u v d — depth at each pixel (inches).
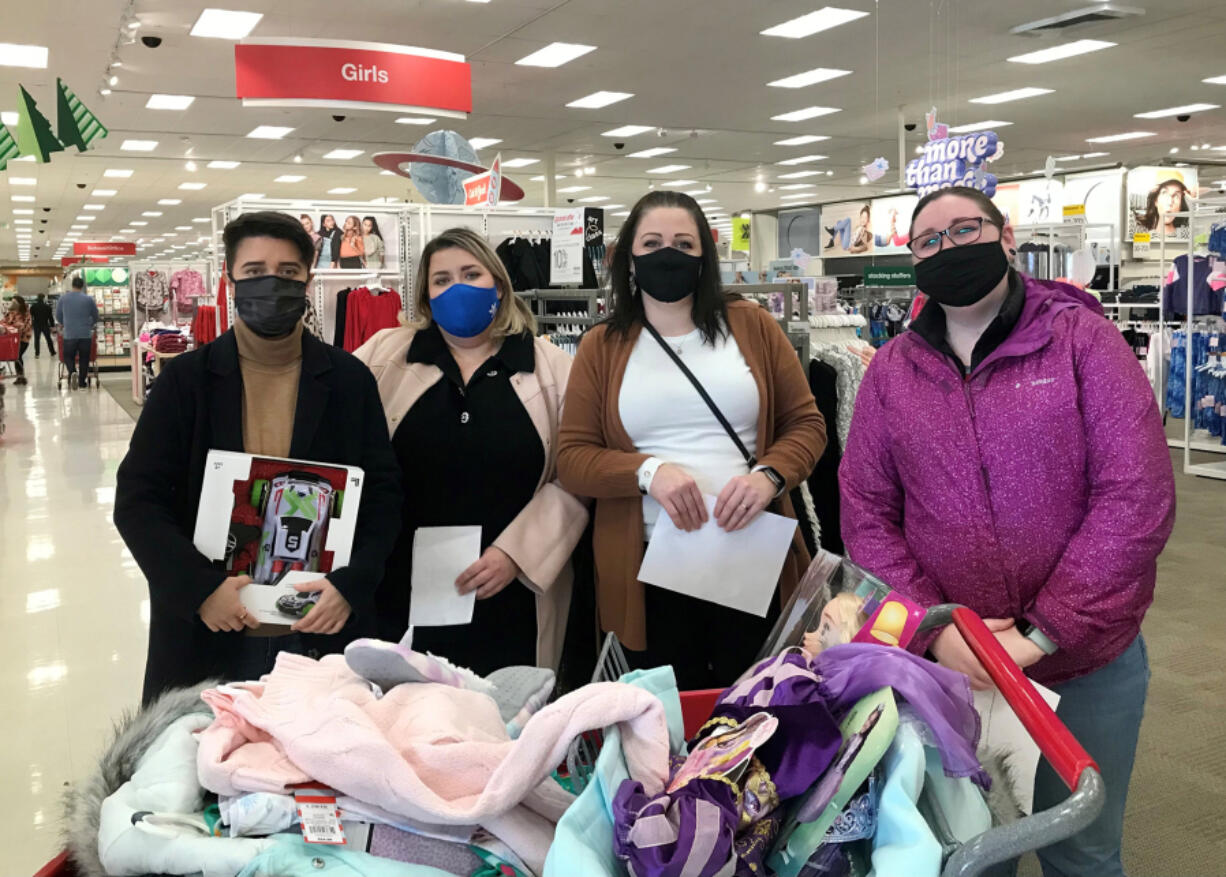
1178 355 360.2
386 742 39.6
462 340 86.7
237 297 67.1
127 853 38.9
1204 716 133.7
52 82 439.2
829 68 463.2
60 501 283.1
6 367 887.7
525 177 810.2
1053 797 64.3
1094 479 59.9
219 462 66.3
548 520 84.3
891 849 36.6
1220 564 210.4
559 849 34.4
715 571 75.4
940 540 63.8
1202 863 98.0
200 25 362.3
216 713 45.1
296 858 38.1
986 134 191.8
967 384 63.8
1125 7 372.8
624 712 39.9
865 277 290.4
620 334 80.9
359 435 71.4
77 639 169.2
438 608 82.0
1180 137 685.3
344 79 257.6
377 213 232.2
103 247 1071.0
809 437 80.5
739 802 38.5
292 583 66.0
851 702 43.5
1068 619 58.1
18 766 121.7
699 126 604.7
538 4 353.1
